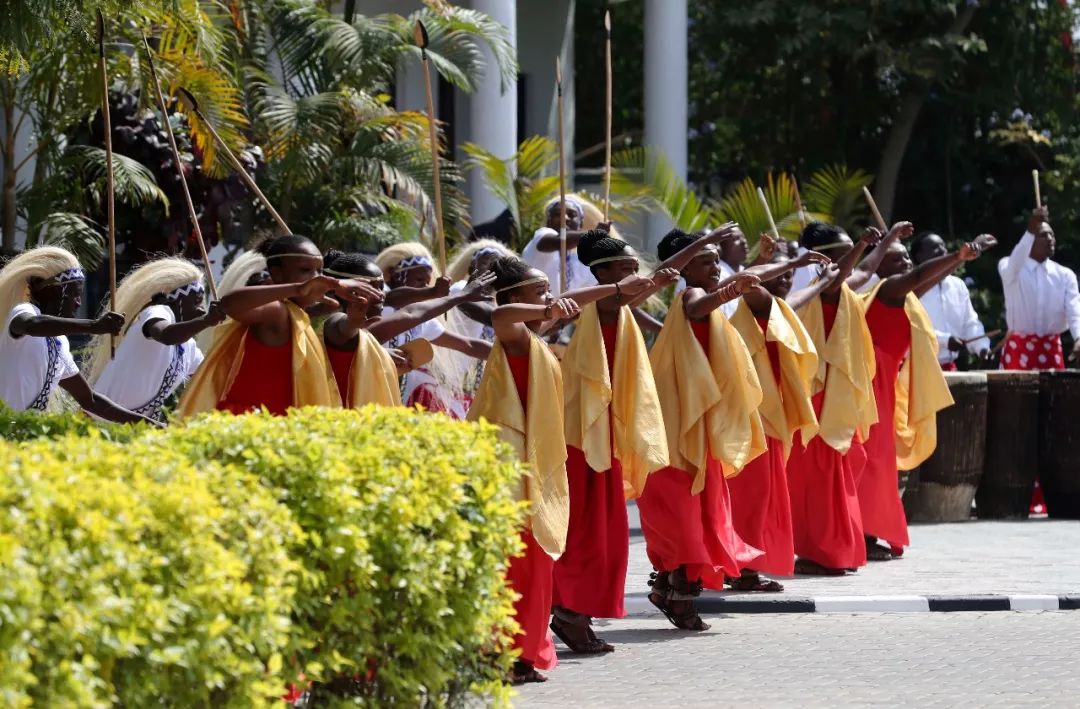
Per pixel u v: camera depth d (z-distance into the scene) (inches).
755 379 479.2
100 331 439.5
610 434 442.0
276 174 775.7
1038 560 605.3
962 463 732.7
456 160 1112.8
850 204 1123.9
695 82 1393.9
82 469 237.9
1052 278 807.7
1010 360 817.5
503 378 405.7
